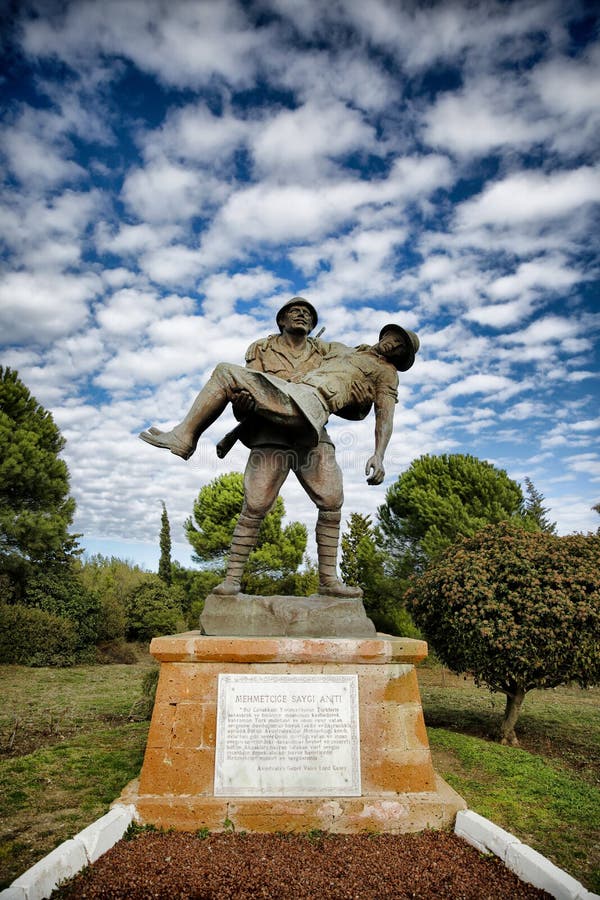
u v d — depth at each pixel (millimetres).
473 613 6449
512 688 7008
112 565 32219
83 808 4098
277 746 3379
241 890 2629
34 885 2430
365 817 3250
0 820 3875
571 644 6117
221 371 4086
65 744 6062
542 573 6566
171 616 17891
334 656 3539
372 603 15680
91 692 10734
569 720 8391
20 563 15664
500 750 6078
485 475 15562
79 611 15812
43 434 17203
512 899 2631
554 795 4676
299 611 3889
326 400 4176
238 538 4109
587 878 3324
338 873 2799
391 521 16766
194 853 2930
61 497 17312
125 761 5324
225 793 3277
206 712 3424
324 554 4289
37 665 14320
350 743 3416
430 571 7543
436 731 7031
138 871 2748
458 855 3020
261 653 3510
